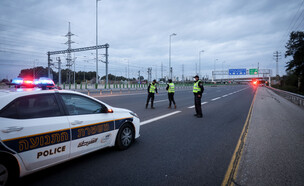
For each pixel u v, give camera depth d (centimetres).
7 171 227
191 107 1087
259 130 573
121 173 293
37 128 249
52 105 283
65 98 305
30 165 244
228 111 959
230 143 447
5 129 221
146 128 583
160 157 359
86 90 2952
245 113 901
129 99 1560
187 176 288
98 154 370
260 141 464
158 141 457
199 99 778
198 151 394
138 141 455
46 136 258
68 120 289
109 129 360
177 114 842
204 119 739
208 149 406
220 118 764
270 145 434
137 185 260
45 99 278
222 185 263
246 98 1788
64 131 280
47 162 263
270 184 266
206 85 7544
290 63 3756
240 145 432
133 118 422
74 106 315
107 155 365
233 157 363
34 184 256
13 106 242
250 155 374
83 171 297
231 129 584
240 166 324
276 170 309
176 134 520
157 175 289
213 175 292
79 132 303
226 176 288
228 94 2394
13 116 237
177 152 386
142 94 2289
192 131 554
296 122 697
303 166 324
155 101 1421
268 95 2291
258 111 970
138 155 367
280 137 499
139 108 1023
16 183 239
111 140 368
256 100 1594
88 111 335
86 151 317
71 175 284
